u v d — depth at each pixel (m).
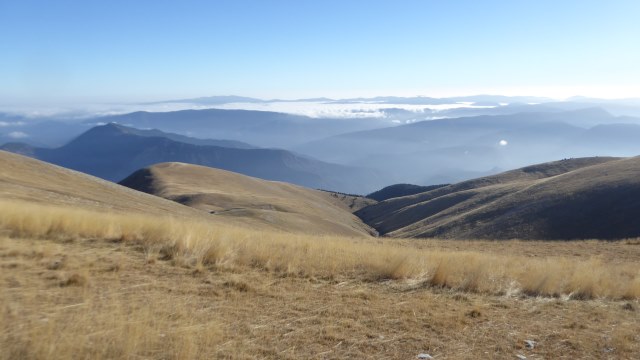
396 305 8.13
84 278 7.53
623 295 10.14
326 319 7.01
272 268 10.14
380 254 12.81
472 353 6.17
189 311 6.62
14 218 11.70
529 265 13.27
